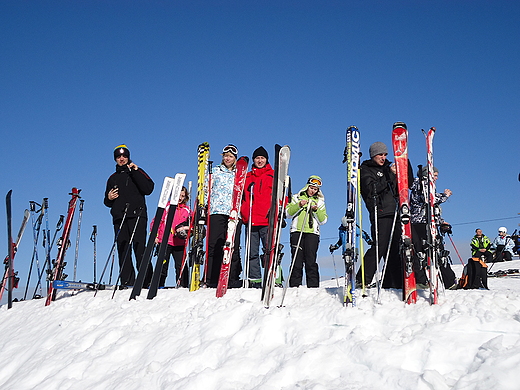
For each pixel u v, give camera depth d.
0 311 8.66
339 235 7.30
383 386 3.21
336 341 3.85
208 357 4.20
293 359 3.68
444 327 3.63
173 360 4.28
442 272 5.85
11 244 9.11
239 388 3.62
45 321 6.89
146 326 5.35
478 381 2.98
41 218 8.58
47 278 7.73
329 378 3.45
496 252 15.18
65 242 7.92
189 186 7.82
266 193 6.98
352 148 4.94
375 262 5.25
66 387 4.57
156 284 6.67
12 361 5.92
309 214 6.63
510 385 2.89
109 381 4.41
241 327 4.59
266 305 4.95
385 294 4.81
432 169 4.64
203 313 5.13
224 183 7.06
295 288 5.75
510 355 3.10
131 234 7.80
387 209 5.24
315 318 4.37
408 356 3.41
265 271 5.30
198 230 6.73
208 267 6.90
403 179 4.70
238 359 3.97
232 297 5.67
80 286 7.79
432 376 3.08
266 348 4.11
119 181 7.81
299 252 6.67
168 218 7.07
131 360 4.75
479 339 3.43
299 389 3.37
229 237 6.09
